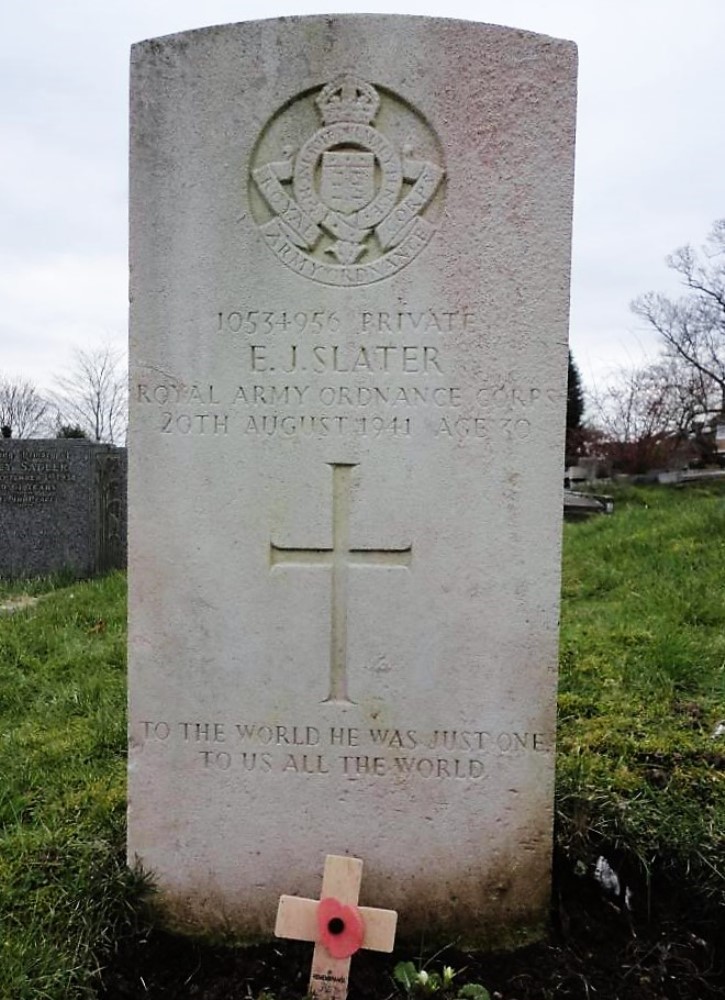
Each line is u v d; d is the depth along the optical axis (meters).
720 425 19.17
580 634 5.17
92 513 8.70
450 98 2.59
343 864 2.64
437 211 2.63
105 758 3.85
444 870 2.82
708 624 5.32
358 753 2.81
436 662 2.78
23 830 3.22
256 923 2.85
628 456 19.34
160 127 2.64
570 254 2.62
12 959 2.45
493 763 2.79
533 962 2.69
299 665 2.79
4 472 8.77
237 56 2.60
